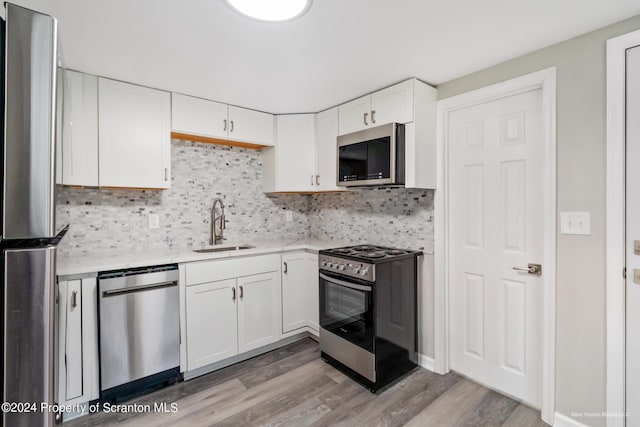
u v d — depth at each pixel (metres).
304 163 3.09
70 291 1.87
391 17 1.52
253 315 2.64
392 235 2.74
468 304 2.31
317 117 3.06
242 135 2.88
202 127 2.63
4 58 0.65
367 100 2.54
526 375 2.03
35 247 0.68
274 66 2.04
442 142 2.36
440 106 2.36
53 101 0.68
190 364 2.29
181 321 2.26
